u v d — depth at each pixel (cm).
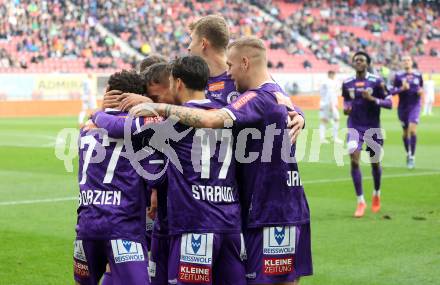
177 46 7375
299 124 787
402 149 3169
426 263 1151
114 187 759
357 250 1245
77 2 7394
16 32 6825
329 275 1080
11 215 1583
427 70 8450
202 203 745
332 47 8181
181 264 749
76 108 6162
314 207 1694
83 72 6706
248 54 771
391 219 1535
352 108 1717
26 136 3781
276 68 7469
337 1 9112
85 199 770
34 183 2102
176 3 7956
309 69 7669
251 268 776
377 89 1714
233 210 757
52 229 1427
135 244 757
